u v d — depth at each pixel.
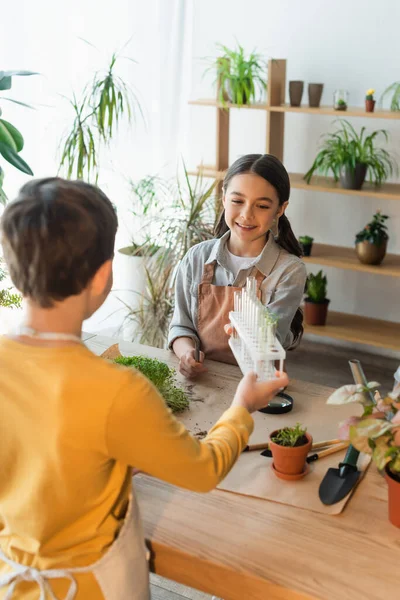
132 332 3.59
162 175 4.02
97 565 1.01
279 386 1.17
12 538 1.04
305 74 3.67
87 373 0.93
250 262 1.96
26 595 1.02
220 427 1.08
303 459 1.31
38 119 3.38
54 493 0.96
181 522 1.20
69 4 3.36
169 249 3.32
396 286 3.73
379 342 3.47
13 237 0.91
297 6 3.58
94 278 0.96
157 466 0.95
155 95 3.87
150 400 0.93
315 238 3.89
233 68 3.53
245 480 1.32
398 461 1.16
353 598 1.03
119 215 3.83
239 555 1.12
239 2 3.71
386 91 3.38
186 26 3.87
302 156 3.79
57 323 0.96
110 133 3.36
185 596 2.03
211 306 1.96
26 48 3.24
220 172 3.66
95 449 0.94
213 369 1.81
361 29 3.46
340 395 1.20
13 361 0.97
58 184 0.93
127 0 3.59
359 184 3.39
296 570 1.09
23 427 0.95
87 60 3.51
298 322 2.08
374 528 1.19
